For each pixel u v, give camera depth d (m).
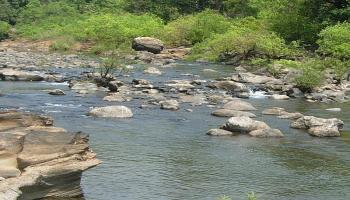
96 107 23.47
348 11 53.66
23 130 12.37
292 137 19.62
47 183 10.98
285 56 48.75
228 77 37.75
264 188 13.39
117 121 21.14
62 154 11.39
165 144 17.67
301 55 49.06
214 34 60.06
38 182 10.68
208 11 70.31
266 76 38.00
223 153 16.80
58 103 24.62
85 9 93.75
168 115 22.95
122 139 18.08
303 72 34.06
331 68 40.81
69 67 40.53
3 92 27.08
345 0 55.66
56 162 11.23
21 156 11.04
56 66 40.84
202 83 33.97
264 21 60.41
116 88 29.17
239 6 77.88
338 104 28.39
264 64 45.88
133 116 22.34
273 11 61.19
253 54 49.81
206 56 53.31
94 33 66.25
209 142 18.25
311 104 28.12
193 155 16.39
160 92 29.50
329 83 35.84
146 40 57.50
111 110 22.06
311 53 50.34
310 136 19.94
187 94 29.14
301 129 21.16
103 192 12.49
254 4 70.62
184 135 19.17
